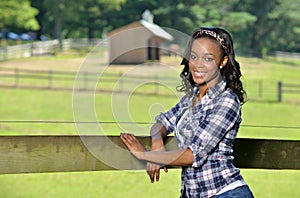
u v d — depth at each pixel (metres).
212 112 2.98
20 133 18.19
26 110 23.48
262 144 3.58
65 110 23.86
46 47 42.72
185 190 3.09
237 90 3.04
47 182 10.70
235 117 2.98
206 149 2.93
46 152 3.28
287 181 10.59
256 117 23.28
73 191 10.09
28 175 11.28
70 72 34.00
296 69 41.97
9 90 28.05
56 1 57.88
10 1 55.06
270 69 40.59
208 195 2.98
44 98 26.52
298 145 3.61
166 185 9.90
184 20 54.75
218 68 3.01
